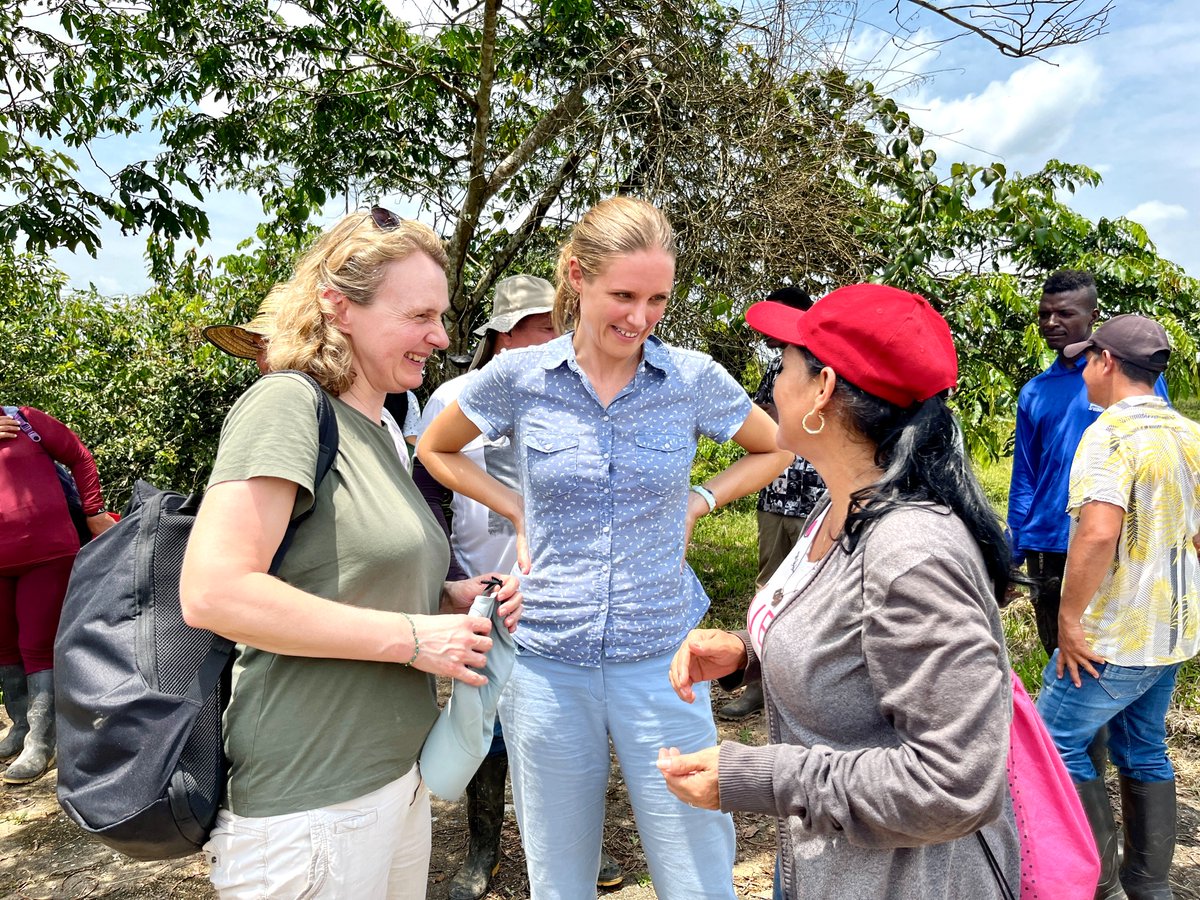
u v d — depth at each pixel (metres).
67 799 1.32
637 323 1.81
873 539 1.13
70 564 3.60
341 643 1.29
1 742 3.71
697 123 4.80
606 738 1.97
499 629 1.58
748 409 2.11
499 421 2.03
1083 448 2.38
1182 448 2.31
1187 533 2.31
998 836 1.23
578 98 5.25
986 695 1.02
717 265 4.80
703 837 1.90
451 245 5.62
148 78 5.80
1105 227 5.18
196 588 1.22
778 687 1.25
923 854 1.16
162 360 7.82
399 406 2.71
